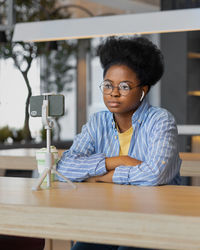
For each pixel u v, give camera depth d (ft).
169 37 20.86
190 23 8.96
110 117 5.99
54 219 3.52
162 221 3.22
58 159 5.40
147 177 4.90
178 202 3.75
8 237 4.88
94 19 9.95
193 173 8.69
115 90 5.46
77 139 6.16
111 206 3.55
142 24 9.38
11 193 4.26
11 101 26.07
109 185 4.92
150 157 5.12
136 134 5.70
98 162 5.18
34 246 4.91
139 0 19.86
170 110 20.90
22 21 20.08
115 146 5.87
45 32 10.44
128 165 5.18
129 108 5.51
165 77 21.02
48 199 3.90
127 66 5.44
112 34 9.67
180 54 20.54
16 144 15.78
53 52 27.91
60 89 28.68
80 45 27.43
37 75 27.58
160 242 3.24
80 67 27.84
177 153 5.44
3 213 3.68
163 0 19.27
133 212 3.30
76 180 5.23
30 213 3.59
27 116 22.27
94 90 30.73
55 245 5.22
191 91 20.79
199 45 21.40
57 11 21.30
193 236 3.15
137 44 5.50
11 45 22.12
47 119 4.53
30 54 22.61
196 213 3.26
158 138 5.29
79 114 28.12
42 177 4.55
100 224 3.39
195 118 21.07
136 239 3.29
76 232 3.46
